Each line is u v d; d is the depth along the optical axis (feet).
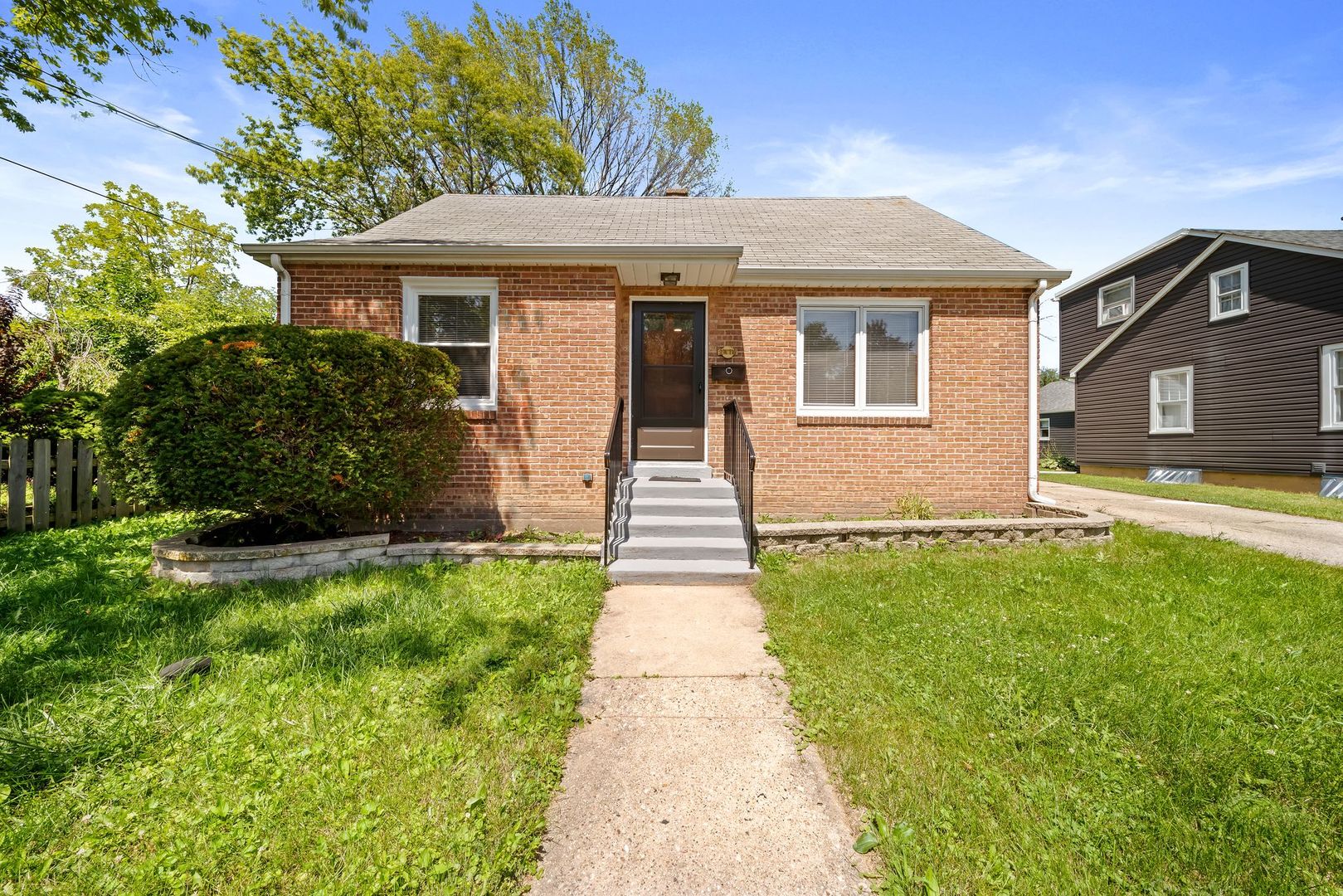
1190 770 7.38
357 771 7.47
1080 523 20.38
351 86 54.95
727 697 9.94
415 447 17.54
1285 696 9.21
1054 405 74.54
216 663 10.25
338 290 21.56
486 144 60.59
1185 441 48.19
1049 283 23.58
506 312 21.48
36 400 22.07
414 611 12.92
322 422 15.74
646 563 17.54
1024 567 16.71
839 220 30.14
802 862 6.26
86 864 5.98
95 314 49.49
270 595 14.15
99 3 19.53
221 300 83.10
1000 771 7.54
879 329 24.79
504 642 11.46
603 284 21.48
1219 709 8.86
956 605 13.51
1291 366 40.19
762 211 31.89
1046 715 8.64
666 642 12.42
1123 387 54.54
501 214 28.50
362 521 19.89
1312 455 38.78
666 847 6.47
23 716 8.29
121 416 14.80
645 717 9.27
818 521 23.18
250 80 52.85
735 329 24.59
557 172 64.54
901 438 24.43
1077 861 6.09
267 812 6.64
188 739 7.98
